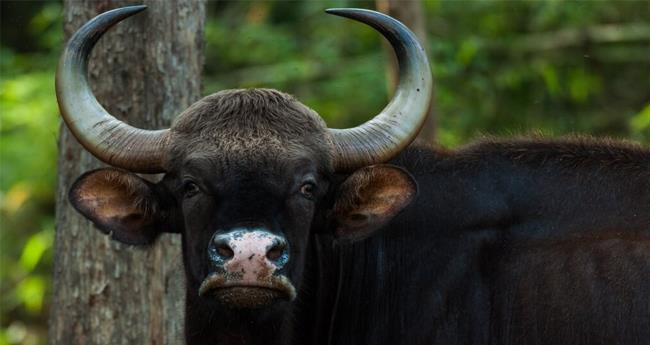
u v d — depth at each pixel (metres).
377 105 28.44
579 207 12.77
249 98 12.20
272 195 11.49
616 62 30.19
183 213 11.88
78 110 12.52
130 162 12.38
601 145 13.11
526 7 29.59
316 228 12.48
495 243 12.79
